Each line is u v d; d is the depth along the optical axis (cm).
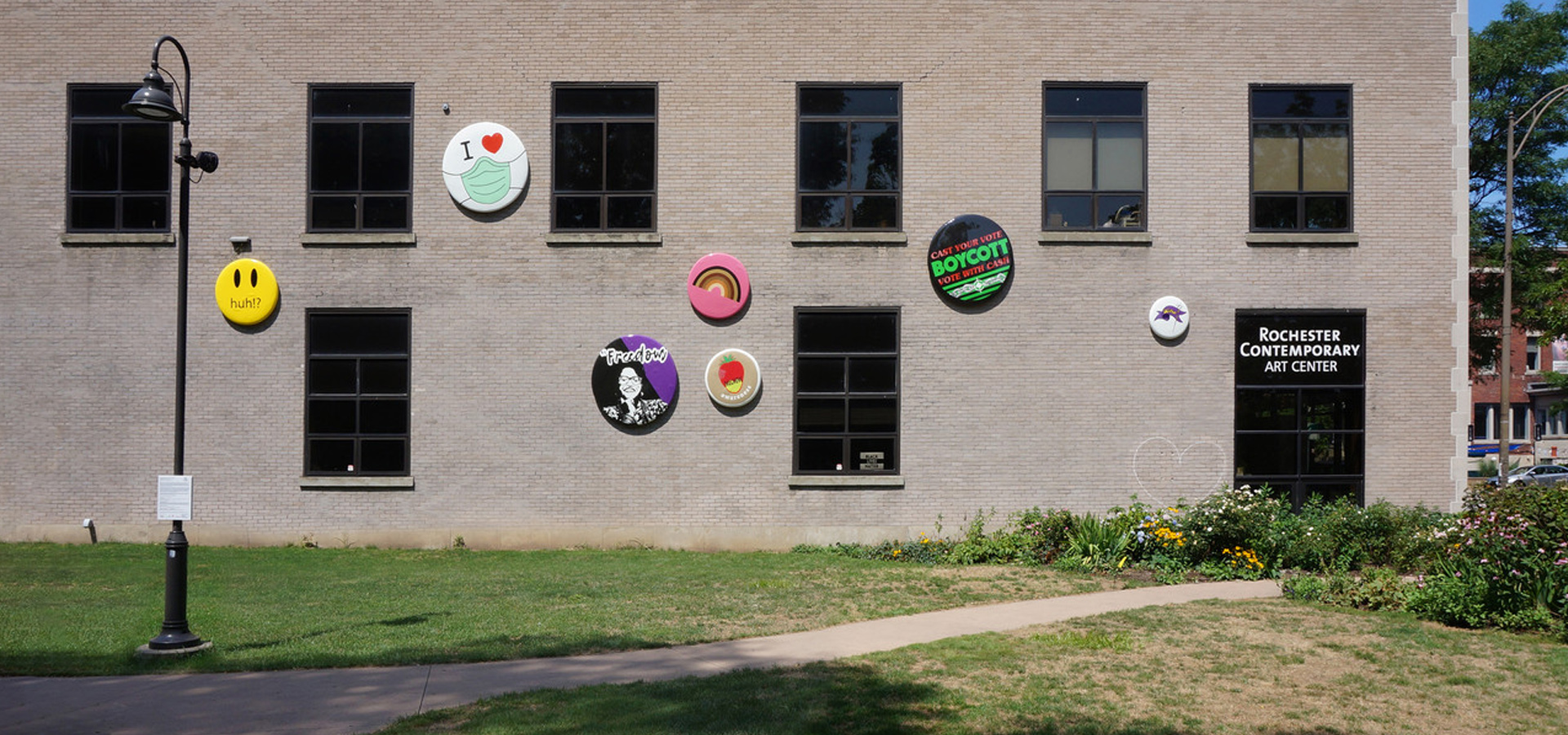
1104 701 842
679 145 1848
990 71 1861
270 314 1828
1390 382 1855
